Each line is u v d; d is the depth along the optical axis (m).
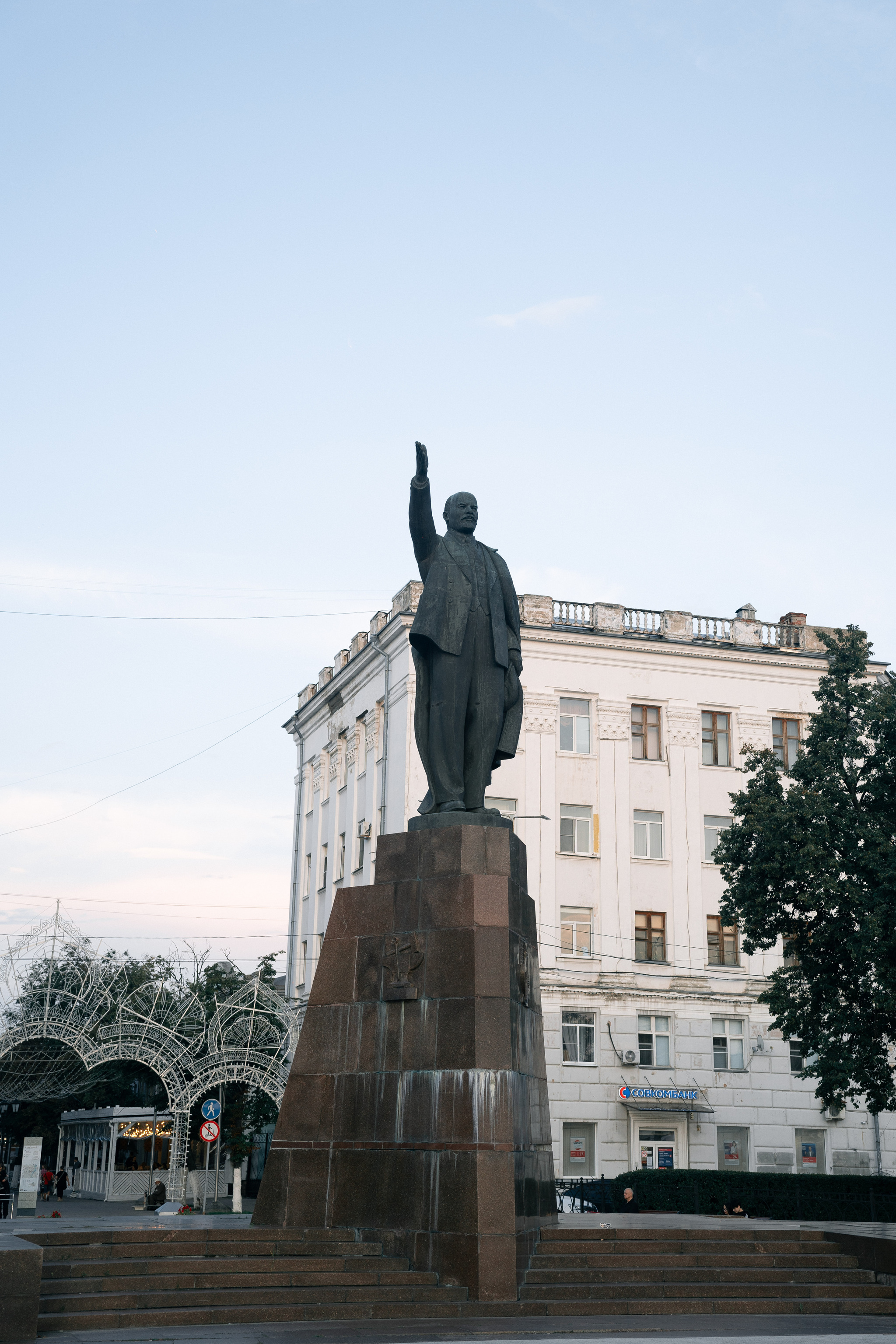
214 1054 34.41
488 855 14.40
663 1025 42.03
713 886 43.59
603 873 42.59
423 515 15.80
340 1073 14.26
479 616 16.08
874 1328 12.41
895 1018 28.80
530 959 15.05
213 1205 38.19
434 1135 13.33
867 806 30.27
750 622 46.41
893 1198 36.31
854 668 31.09
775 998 29.56
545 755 43.00
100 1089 50.00
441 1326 11.62
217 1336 10.73
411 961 14.14
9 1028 32.72
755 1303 13.55
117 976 34.12
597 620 44.88
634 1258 14.21
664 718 44.62
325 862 50.72
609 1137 40.34
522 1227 13.38
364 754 47.16
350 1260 12.87
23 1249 10.95
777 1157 41.66
